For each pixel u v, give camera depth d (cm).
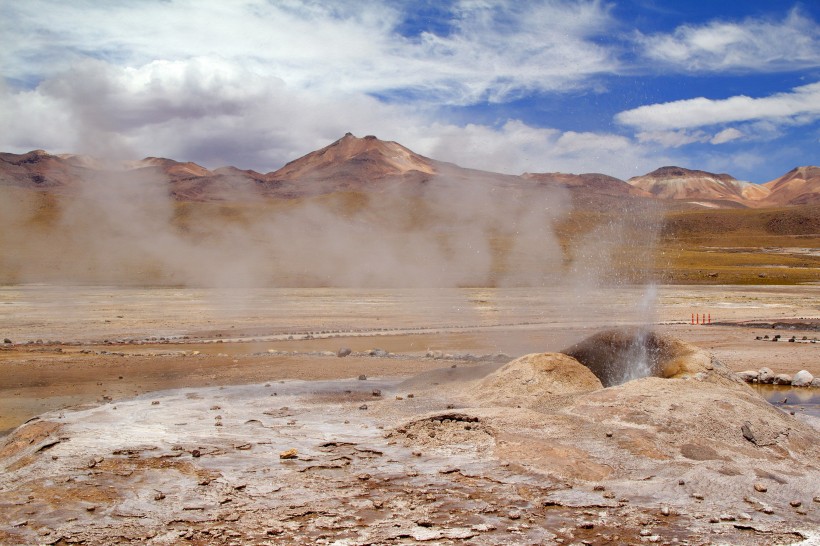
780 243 16162
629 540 782
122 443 1141
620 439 1104
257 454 1090
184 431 1234
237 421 1321
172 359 2244
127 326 3353
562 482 962
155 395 1631
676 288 6806
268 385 1761
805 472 1034
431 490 933
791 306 4888
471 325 3516
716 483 951
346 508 870
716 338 3042
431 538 780
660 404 1220
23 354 2328
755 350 2636
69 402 1570
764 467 1036
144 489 932
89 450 1095
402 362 2214
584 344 1705
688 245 15562
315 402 1523
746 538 795
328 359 2269
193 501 892
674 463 1028
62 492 918
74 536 784
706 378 1465
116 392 1680
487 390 1476
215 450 1105
